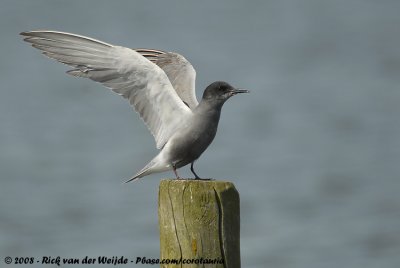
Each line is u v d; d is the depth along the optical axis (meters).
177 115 8.78
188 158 8.88
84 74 8.67
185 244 6.93
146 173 9.01
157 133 8.88
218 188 6.95
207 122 8.84
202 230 6.91
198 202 6.92
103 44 8.57
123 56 8.57
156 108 8.80
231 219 6.96
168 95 8.71
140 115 8.88
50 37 8.59
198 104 9.09
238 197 7.04
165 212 7.03
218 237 6.90
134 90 8.73
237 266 6.98
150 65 8.60
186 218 6.93
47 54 8.61
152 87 8.68
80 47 8.61
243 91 8.94
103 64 8.60
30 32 8.53
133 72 8.60
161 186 7.07
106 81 8.69
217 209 6.92
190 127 8.74
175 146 8.74
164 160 8.81
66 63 8.64
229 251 6.92
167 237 7.01
